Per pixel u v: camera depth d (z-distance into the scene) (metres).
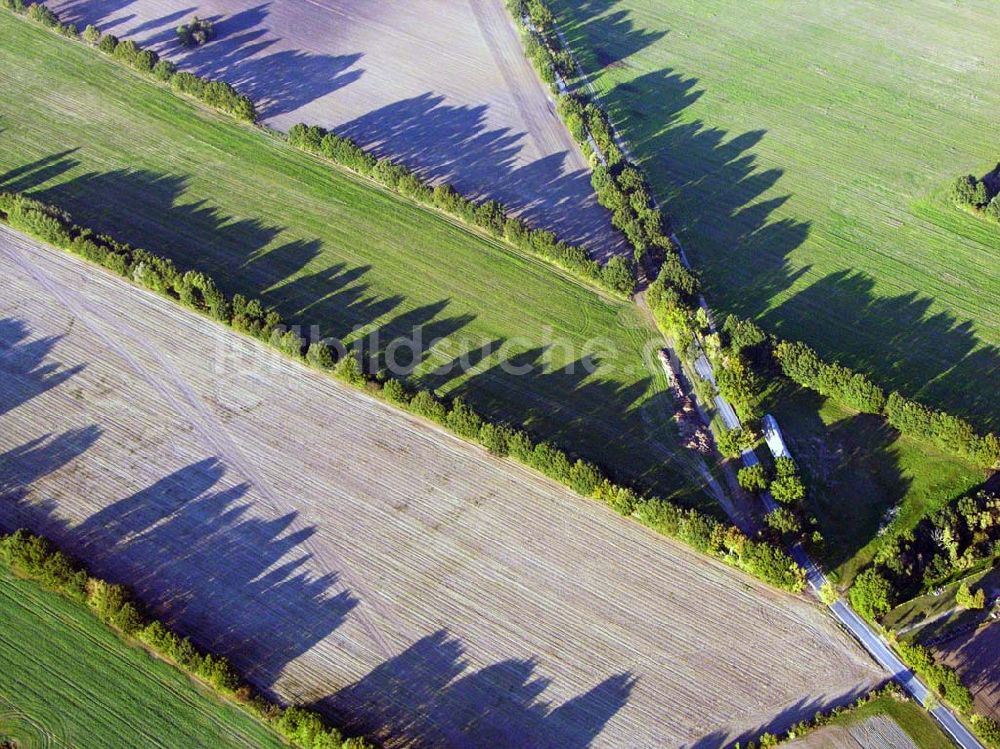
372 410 85.69
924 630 71.81
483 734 66.19
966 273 102.12
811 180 113.62
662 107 124.19
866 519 79.00
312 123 117.06
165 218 102.31
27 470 79.06
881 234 106.50
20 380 85.94
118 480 78.94
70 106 115.69
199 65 125.56
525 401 86.94
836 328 95.19
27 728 64.25
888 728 66.81
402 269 98.56
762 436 84.69
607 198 104.25
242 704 66.00
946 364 92.25
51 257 97.19
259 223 102.56
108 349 89.19
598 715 67.38
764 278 100.31
